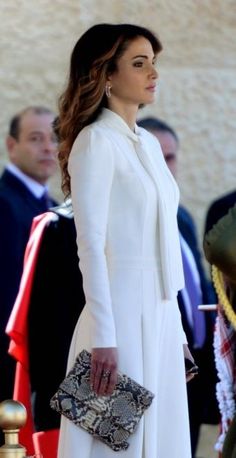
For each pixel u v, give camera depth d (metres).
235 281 8.67
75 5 14.26
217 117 14.63
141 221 9.02
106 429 8.95
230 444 8.84
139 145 9.16
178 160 14.52
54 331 10.70
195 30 14.53
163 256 9.09
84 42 9.26
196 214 14.49
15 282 12.70
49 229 10.77
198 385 12.59
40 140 13.39
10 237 12.80
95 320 8.88
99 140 9.01
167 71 14.53
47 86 14.26
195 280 13.20
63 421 9.09
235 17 14.57
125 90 9.21
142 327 9.02
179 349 9.21
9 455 8.45
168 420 9.15
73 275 10.73
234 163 14.69
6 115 14.19
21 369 10.88
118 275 9.00
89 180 8.95
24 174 13.30
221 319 8.99
